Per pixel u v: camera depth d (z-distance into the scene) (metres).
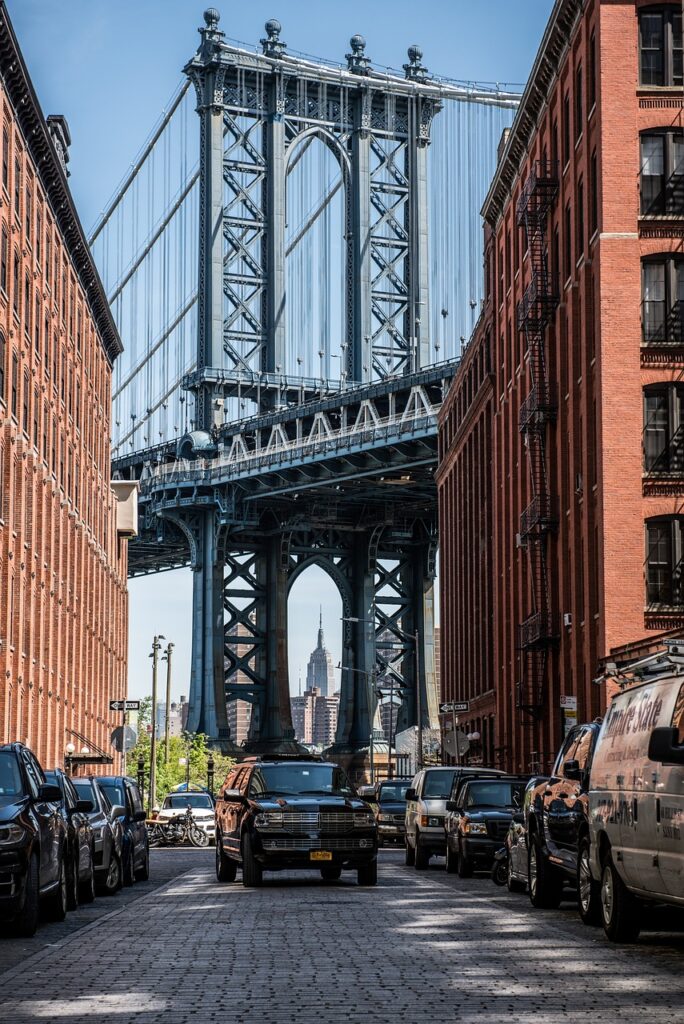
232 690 161.62
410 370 156.75
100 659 106.00
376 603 170.50
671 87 51.94
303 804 32.78
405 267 159.12
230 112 152.75
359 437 129.12
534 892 26.17
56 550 83.38
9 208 68.25
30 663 73.19
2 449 66.31
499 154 78.81
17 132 71.12
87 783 32.91
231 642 161.88
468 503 97.25
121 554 127.94
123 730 72.38
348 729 167.25
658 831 17.78
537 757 64.25
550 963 17.53
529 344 64.25
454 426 106.38
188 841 67.62
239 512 154.25
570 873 24.08
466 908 26.16
